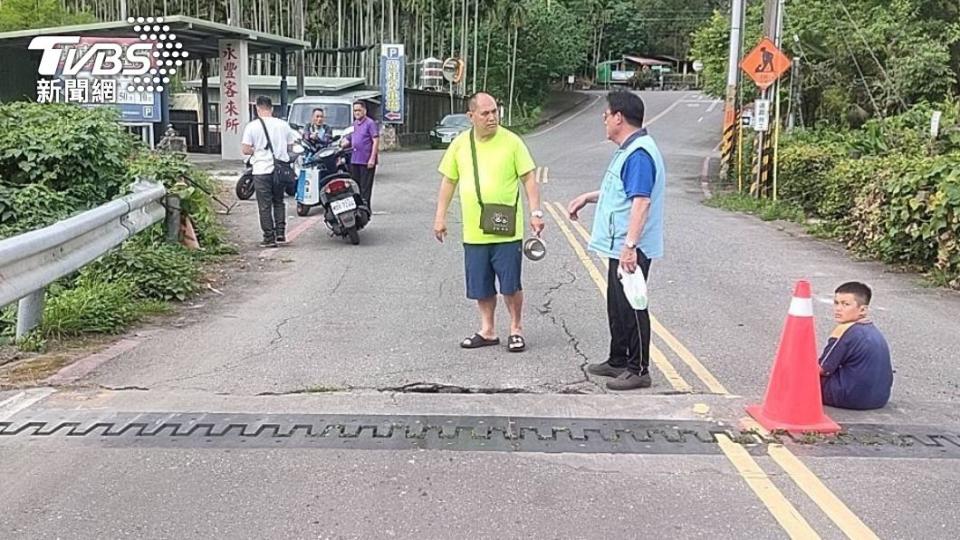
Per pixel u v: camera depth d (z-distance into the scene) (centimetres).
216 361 619
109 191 1079
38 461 441
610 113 554
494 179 633
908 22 2377
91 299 715
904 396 562
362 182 1295
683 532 375
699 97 7506
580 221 1381
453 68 5088
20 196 973
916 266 1034
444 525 379
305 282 917
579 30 7488
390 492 411
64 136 1052
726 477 430
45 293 733
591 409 525
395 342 677
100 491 409
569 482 423
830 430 488
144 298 794
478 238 643
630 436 482
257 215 1426
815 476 432
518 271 645
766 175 1773
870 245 1120
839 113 2420
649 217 553
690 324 749
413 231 1264
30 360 612
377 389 559
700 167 2770
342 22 5512
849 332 527
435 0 5806
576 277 943
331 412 515
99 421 496
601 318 762
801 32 2409
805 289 496
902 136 1662
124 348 650
